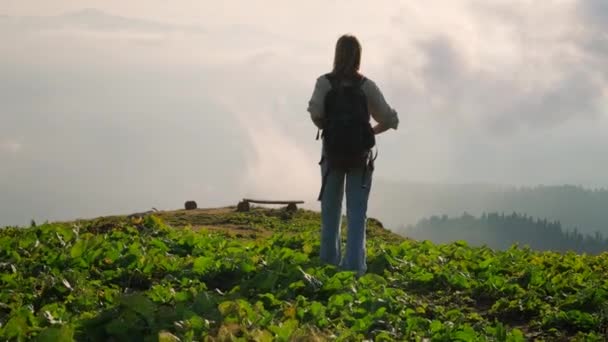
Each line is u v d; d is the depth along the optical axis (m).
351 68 9.48
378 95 9.54
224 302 6.79
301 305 7.65
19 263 8.96
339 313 7.62
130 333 6.32
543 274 10.41
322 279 8.69
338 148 9.41
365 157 9.53
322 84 9.53
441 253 12.07
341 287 8.46
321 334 6.44
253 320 6.67
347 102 9.42
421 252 12.02
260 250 11.09
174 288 8.37
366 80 9.53
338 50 9.51
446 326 7.49
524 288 10.01
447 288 9.77
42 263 8.96
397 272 10.48
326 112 9.55
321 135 9.72
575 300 8.92
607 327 8.17
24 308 6.75
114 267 9.09
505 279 10.16
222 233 16.98
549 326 8.36
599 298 8.94
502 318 8.75
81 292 7.71
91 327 6.39
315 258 10.09
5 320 6.60
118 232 11.27
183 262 9.54
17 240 9.99
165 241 10.95
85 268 8.94
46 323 6.37
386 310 7.96
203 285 8.30
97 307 7.36
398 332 7.31
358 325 7.18
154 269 9.09
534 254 13.06
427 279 9.93
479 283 9.78
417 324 7.59
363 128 9.44
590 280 10.12
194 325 6.29
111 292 7.67
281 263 8.99
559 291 9.61
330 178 9.71
